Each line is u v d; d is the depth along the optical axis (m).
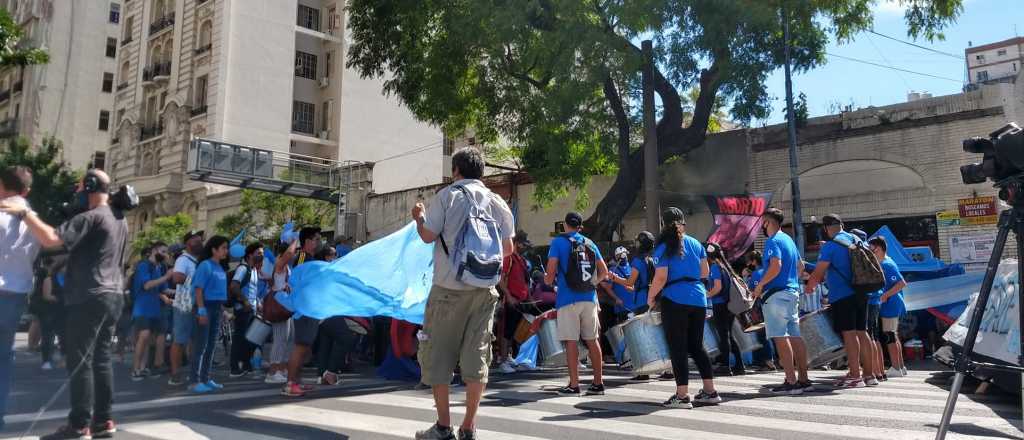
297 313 6.95
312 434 4.83
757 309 10.37
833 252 7.36
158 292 9.28
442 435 4.27
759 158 18.20
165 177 35.75
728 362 9.30
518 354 9.41
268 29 36.78
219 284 7.49
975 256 15.05
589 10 14.20
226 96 34.84
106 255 4.70
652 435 4.78
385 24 16.36
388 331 10.35
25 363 10.41
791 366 6.93
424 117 17.72
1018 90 15.23
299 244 8.48
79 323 4.57
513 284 9.18
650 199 14.21
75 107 50.75
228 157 24.52
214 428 5.06
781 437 4.71
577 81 14.09
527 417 5.55
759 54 15.30
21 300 4.78
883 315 8.95
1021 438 4.72
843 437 4.71
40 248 4.91
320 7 39.78
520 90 15.88
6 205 4.32
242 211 30.78
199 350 7.34
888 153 16.42
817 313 7.98
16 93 51.78
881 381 8.16
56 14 50.84
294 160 26.81
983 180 3.54
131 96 41.72
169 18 39.62
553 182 18.45
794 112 17.19
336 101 38.09
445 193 4.32
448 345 4.30
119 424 5.22
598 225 15.91
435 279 4.33
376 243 7.40
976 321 3.42
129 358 11.98
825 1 15.45
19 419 5.40
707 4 13.48
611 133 17.00
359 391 7.31
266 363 11.02
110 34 53.34
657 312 7.02
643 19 13.62
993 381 6.43
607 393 7.09
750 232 16.78
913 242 16.05
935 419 5.43
